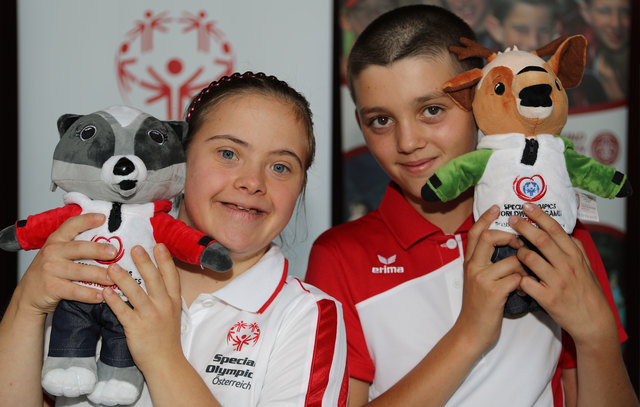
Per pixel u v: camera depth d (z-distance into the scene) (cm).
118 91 268
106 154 119
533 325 155
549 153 140
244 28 270
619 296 269
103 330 120
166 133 126
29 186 263
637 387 266
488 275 138
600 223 271
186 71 270
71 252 117
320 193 265
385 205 175
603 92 271
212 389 128
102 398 115
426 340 155
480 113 147
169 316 119
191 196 136
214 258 119
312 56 270
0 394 118
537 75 140
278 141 135
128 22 269
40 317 120
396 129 156
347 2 267
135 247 118
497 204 141
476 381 150
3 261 262
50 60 266
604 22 270
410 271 162
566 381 164
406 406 140
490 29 267
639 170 269
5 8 261
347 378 138
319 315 134
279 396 126
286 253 255
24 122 264
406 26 154
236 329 134
